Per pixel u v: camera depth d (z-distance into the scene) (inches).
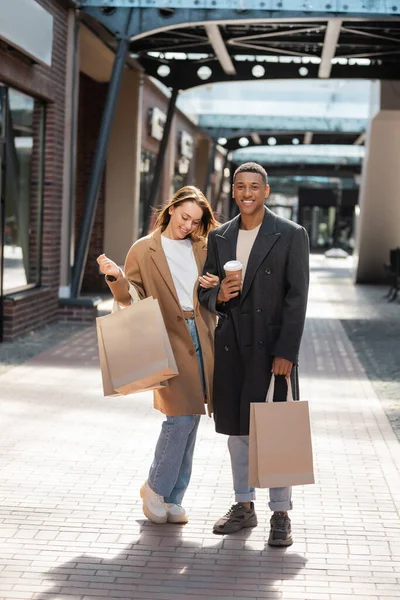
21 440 261.6
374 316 670.5
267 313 177.3
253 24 599.2
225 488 219.0
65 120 551.2
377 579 165.6
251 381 177.6
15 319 459.8
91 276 783.1
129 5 538.3
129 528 189.6
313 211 2258.9
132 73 767.1
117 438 267.1
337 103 1149.7
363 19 515.5
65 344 456.8
